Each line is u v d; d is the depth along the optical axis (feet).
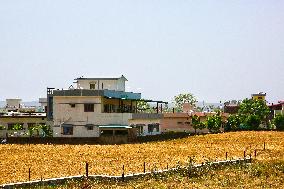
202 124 323.78
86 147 186.29
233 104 467.52
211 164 123.34
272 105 394.11
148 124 260.42
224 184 102.78
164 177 109.81
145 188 97.25
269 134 262.47
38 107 415.64
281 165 128.88
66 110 234.99
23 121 263.49
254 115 321.73
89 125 231.50
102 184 100.94
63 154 156.46
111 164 129.49
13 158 144.46
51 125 242.17
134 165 127.24
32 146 192.03
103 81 264.52
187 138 246.47
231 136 249.96
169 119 345.31
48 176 107.76
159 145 197.77
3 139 217.97
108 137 219.00
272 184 103.55
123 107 262.06
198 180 107.65
